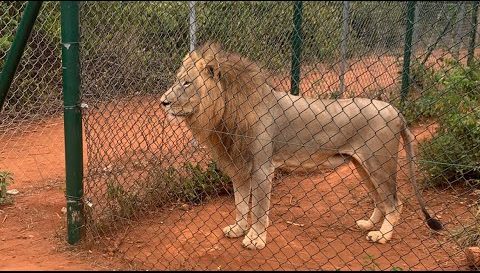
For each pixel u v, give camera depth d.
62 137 8.05
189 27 5.23
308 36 7.30
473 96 6.23
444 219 5.38
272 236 4.99
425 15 7.87
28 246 4.50
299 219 5.46
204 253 4.45
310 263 4.30
